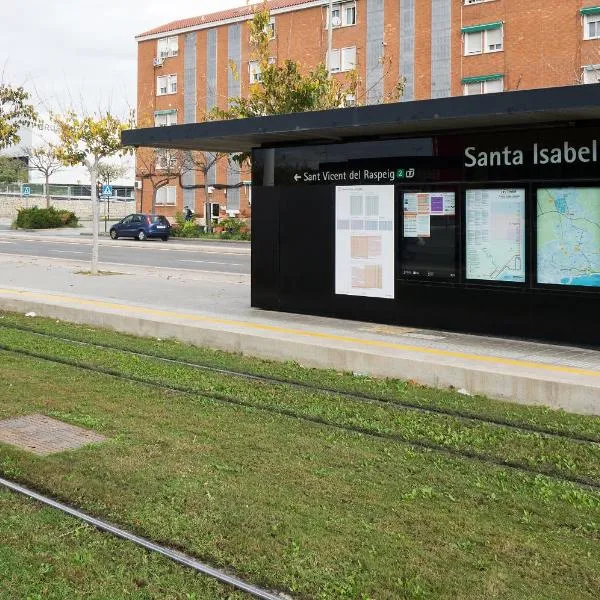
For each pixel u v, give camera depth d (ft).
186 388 29.37
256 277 46.70
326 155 43.14
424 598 13.76
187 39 184.96
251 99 93.97
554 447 22.68
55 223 188.55
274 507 17.84
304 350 34.78
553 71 131.85
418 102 34.65
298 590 14.21
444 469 20.67
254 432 23.71
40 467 20.26
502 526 16.97
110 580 14.58
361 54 153.79
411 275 40.22
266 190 45.80
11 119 93.15
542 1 132.16
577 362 31.24
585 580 14.49
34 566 15.07
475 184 37.78
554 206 35.45
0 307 51.47
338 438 23.29
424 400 28.07
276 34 165.48
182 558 15.39
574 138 34.76
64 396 27.89
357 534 16.40
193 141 45.32
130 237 148.46
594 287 34.50
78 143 71.46
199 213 187.01
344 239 42.68
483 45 139.13
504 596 13.84
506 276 37.09
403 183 40.27
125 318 43.04
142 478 19.49
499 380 28.76
